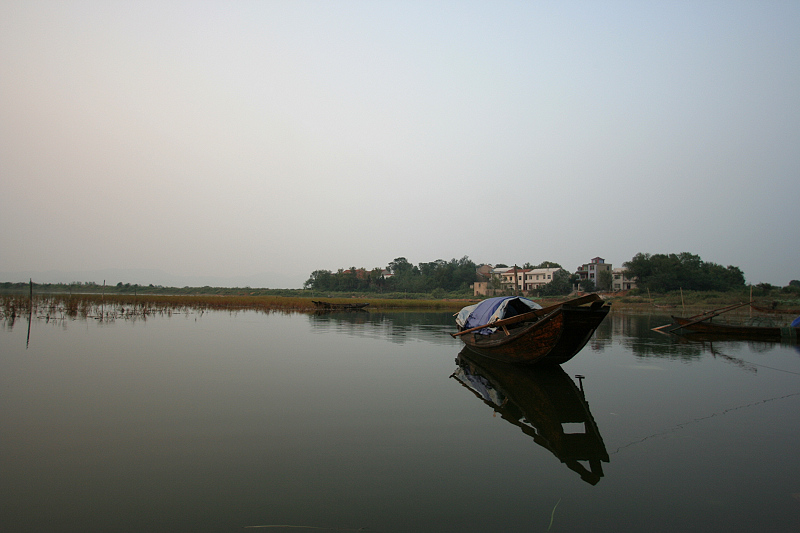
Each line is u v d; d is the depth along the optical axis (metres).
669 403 11.02
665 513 5.89
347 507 5.88
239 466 7.01
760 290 73.25
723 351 19.47
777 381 13.45
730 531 5.48
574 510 5.92
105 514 5.59
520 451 7.87
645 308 57.22
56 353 15.73
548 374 14.18
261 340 20.72
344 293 109.31
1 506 5.72
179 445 7.76
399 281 121.75
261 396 10.84
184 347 17.81
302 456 7.44
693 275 85.25
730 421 9.61
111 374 12.70
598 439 8.50
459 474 6.92
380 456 7.52
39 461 7.02
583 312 12.58
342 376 13.25
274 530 5.34
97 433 8.20
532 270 105.88
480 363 15.77
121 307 37.69
